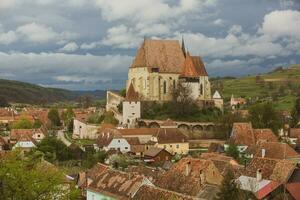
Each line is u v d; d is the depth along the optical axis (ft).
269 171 318.86
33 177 158.71
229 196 261.44
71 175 447.83
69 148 635.25
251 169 326.24
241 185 287.48
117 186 306.96
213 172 295.28
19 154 168.35
